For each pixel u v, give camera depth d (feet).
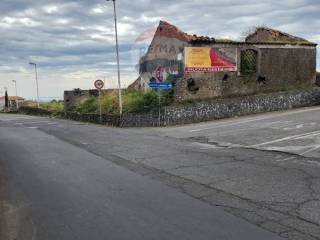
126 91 115.55
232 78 92.07
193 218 22.45
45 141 61.72
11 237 20.75
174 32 92.79
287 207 23.93
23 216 24.23
